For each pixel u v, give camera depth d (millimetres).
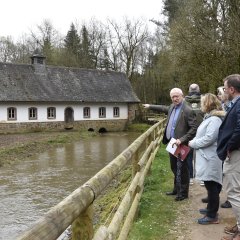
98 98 40031
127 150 5164
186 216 6309
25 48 63000
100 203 8859
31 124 35562
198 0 22156
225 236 5164
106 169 3486
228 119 4645
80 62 58719
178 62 24031
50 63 56375
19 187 13031
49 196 11812
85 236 2672
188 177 7238
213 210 5824
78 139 30219
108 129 41062
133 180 5953
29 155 20500
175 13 38625
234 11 20016
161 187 8336
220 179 5645
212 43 20484
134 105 43531
